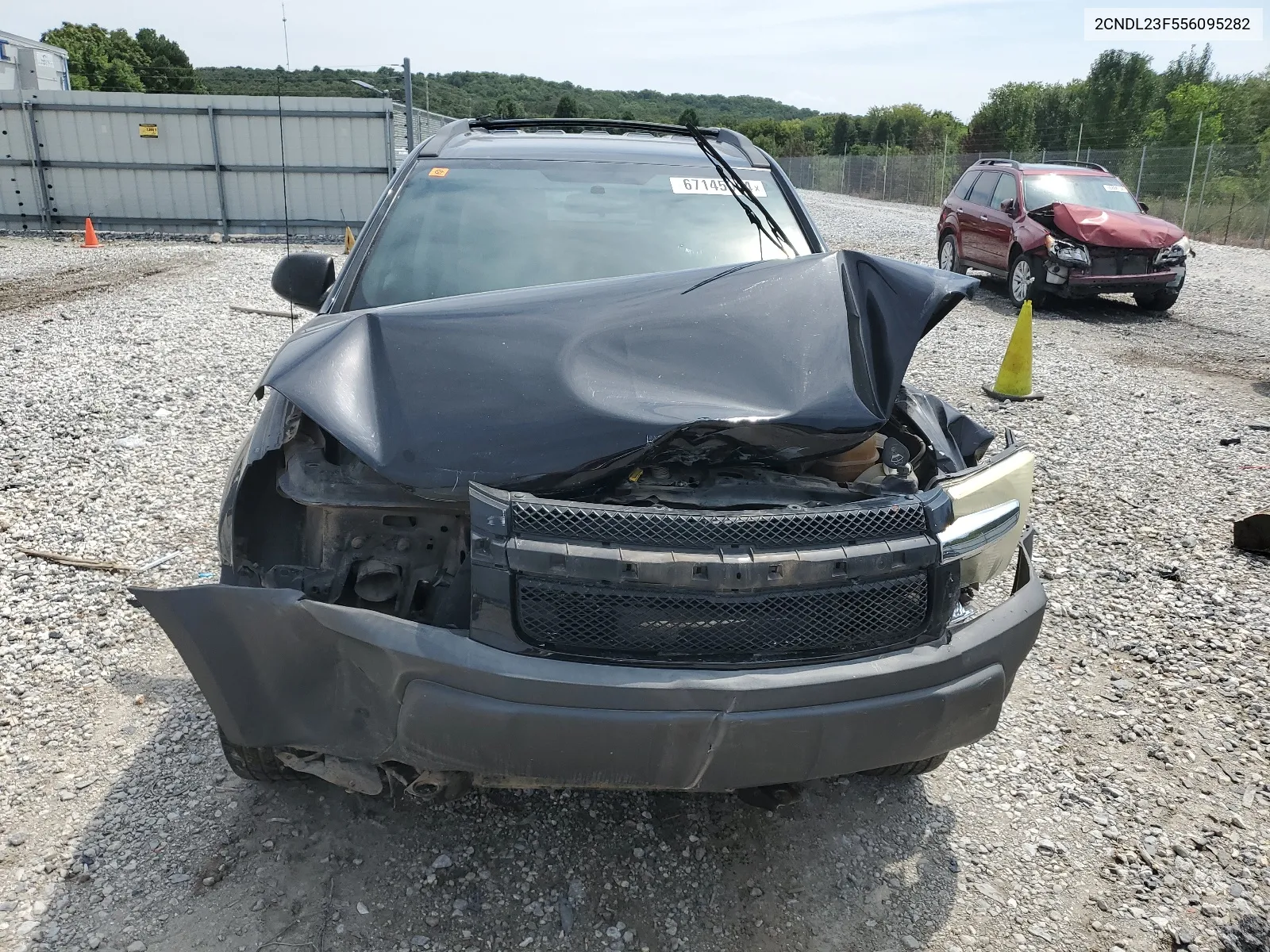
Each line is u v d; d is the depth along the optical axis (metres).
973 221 14.55
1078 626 4.24
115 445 6.10
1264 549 4.96
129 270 15.16
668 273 2.94
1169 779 3.21
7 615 3.95
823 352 2.62
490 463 2.23
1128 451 6.79
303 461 2.47
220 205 21.75
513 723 2.05
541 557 2.08
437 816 2.85
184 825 2.77
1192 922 2.59
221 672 2.20
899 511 2.29
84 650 3.71
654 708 2.07
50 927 2.40
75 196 21.64
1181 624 4.26
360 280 3.29
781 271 2.92
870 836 2.88
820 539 2.21
